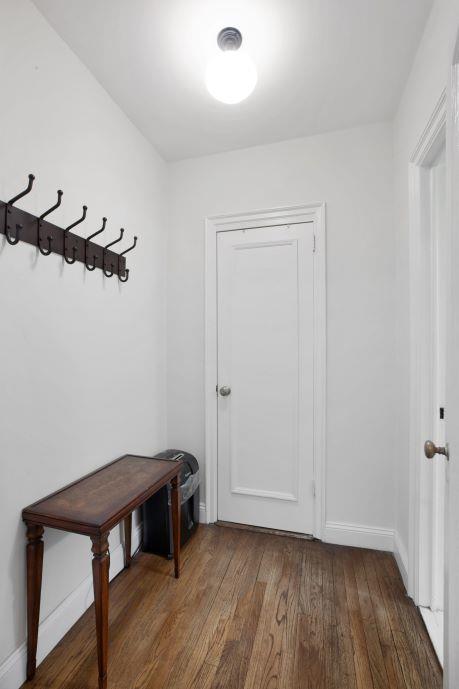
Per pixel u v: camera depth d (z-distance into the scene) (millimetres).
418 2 1276
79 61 1525
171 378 2377
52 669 1231
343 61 1538
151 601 1568
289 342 2150
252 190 2207
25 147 1244
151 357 2195
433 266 1506
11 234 1174
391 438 1958
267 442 2191
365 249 2000
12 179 1191
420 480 1519
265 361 2195
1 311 1146
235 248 2252
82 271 1552
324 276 2045
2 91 1147
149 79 1647
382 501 1972
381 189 1979
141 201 2072
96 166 1655
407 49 1476
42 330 1322
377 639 1360
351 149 2025
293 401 2143
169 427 2377
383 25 1365
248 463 2230
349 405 2020
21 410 1226
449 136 870
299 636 1372
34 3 1266
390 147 1968
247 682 1185
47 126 1348
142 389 2086
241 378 2240
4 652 1131
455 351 836
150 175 2174
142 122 1965
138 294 2043
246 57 1370
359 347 2008
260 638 1363
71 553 1445
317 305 2076
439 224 1494
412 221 1578
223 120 1950
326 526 2045
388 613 1492
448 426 875
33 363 1280
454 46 851
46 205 1346
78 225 1529
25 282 1241
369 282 1992
